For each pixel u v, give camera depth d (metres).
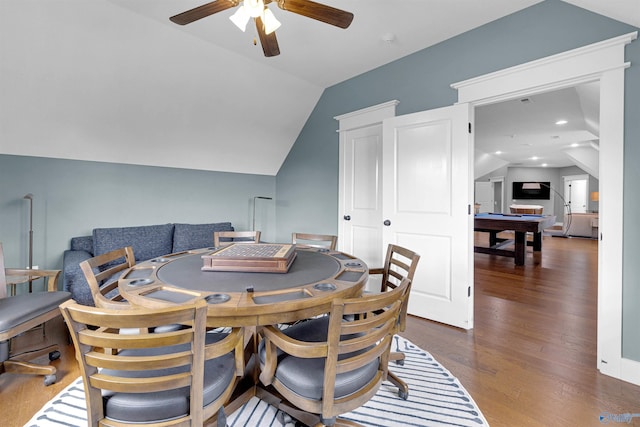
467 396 1.72
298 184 4.32
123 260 3.03
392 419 1.55
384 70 3.18
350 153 3.55
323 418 1.15
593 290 3.59
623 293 1.85
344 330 1.08
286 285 1.40
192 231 3.58
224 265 1.64
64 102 2.65
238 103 3.52
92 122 2.90
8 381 1.84
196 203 3.96
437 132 2.67
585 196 10.83
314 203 4.09
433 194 2.70
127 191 3.39
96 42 2.42
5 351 1.83
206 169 4.02
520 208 10.35
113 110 2.92
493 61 2.41
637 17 1.71
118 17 2.33
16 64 2.29
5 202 2.70
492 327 2.60
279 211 4.70
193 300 1.20
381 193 3.24
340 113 3.68
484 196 11.47
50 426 1.48
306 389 1.16
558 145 7.50
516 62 2.30
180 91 3.09
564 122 5.21
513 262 5.15
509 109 4.43
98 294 1.47
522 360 2.08
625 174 1.84
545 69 2.13
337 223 3.76
